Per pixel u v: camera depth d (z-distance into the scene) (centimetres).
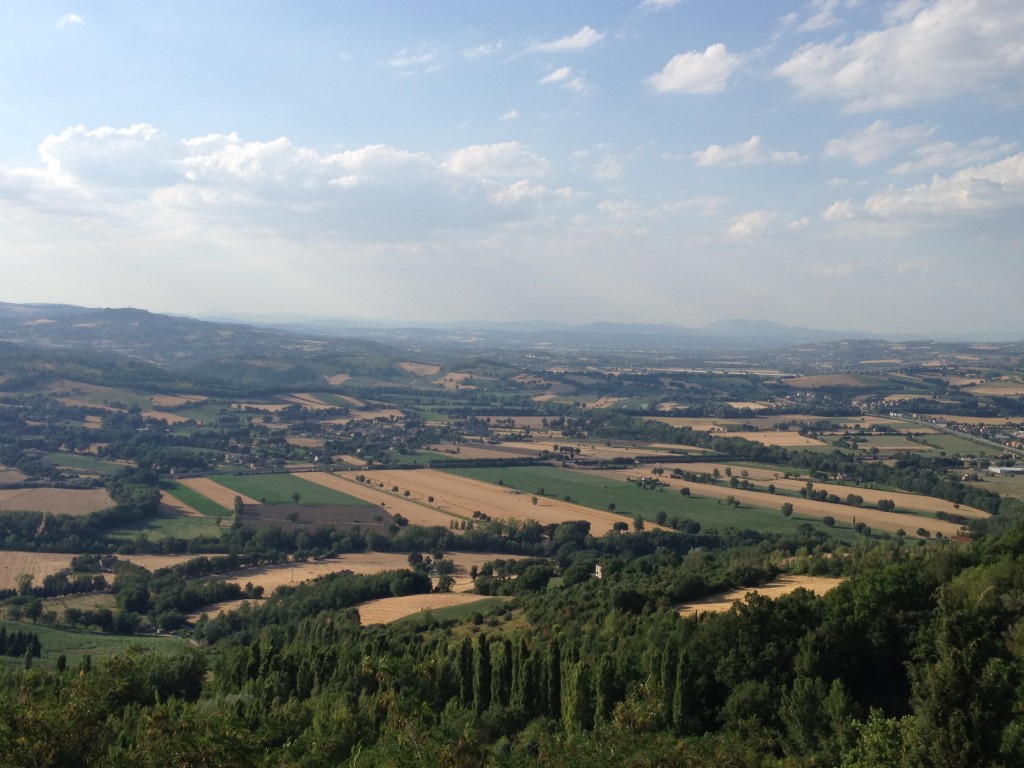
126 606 14825
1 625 13375
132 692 8531
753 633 7912
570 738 6228
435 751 5238
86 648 12588
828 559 12562
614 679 7562
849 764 5109
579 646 9394
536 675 8081
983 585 8269
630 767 5338
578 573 15088
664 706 7044
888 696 7512
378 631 11612
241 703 7625
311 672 8956
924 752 4641
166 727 5531
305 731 6906
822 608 8362
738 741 6122
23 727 5128
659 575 12688
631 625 9769
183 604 15088
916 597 8119
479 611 12800
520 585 14775
